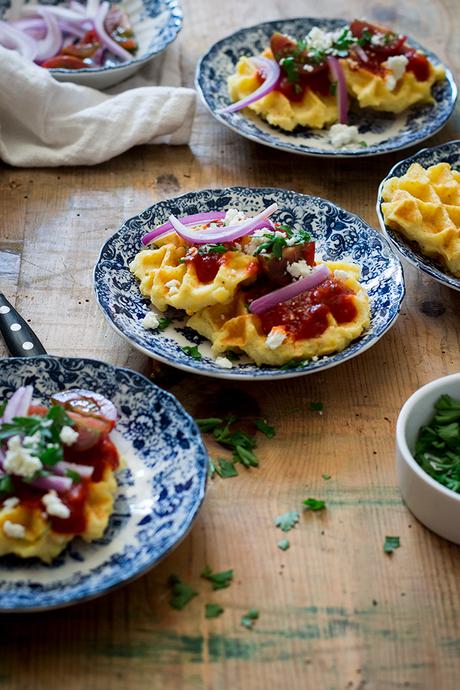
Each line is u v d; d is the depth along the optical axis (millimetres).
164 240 1358
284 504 1100
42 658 952
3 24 1803
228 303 1261
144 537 1002
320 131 1671
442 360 1310
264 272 1267
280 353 1194
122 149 1639
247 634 975
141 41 1878
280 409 1219
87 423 1038
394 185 1450
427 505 1048
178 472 1054
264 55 1715
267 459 1152
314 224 1433
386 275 1327
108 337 1314
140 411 1115
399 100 1671
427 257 1397
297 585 1019
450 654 968
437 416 1115
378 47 1693
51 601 898
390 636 979
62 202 1562
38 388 1131
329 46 1692
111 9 1882
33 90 1605
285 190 1450
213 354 1239
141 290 1316
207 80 1729
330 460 1156
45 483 982
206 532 1064
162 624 980
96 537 989
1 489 970
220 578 1017
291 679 940
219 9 2074
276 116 1636
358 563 1044
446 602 1013
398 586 1024
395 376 1279
